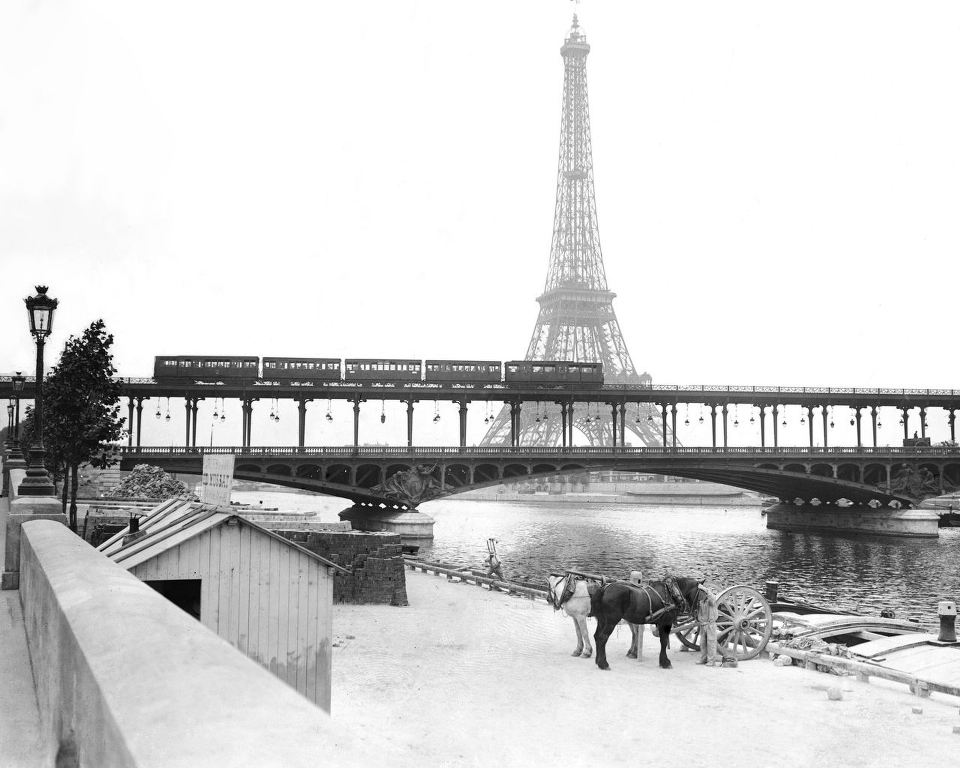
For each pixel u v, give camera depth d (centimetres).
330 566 1881
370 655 2806
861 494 15125
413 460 12050
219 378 11731
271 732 232
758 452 13712
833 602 7294
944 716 2236
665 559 10844
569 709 2172
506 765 1683
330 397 12319
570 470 12862
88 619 409
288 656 1833
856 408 15688
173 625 371
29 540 1029
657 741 1911
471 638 3216
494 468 12794
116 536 2344
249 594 1811
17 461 4162
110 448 4931
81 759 356
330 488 11831
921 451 14688
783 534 15700
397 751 1742
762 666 2886
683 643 3130
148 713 255
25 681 800
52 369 4862
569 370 13250
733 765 1767
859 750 1883
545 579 7881
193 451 11138
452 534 15050
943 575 9388
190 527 1800
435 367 12681
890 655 3269
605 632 2717
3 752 593
